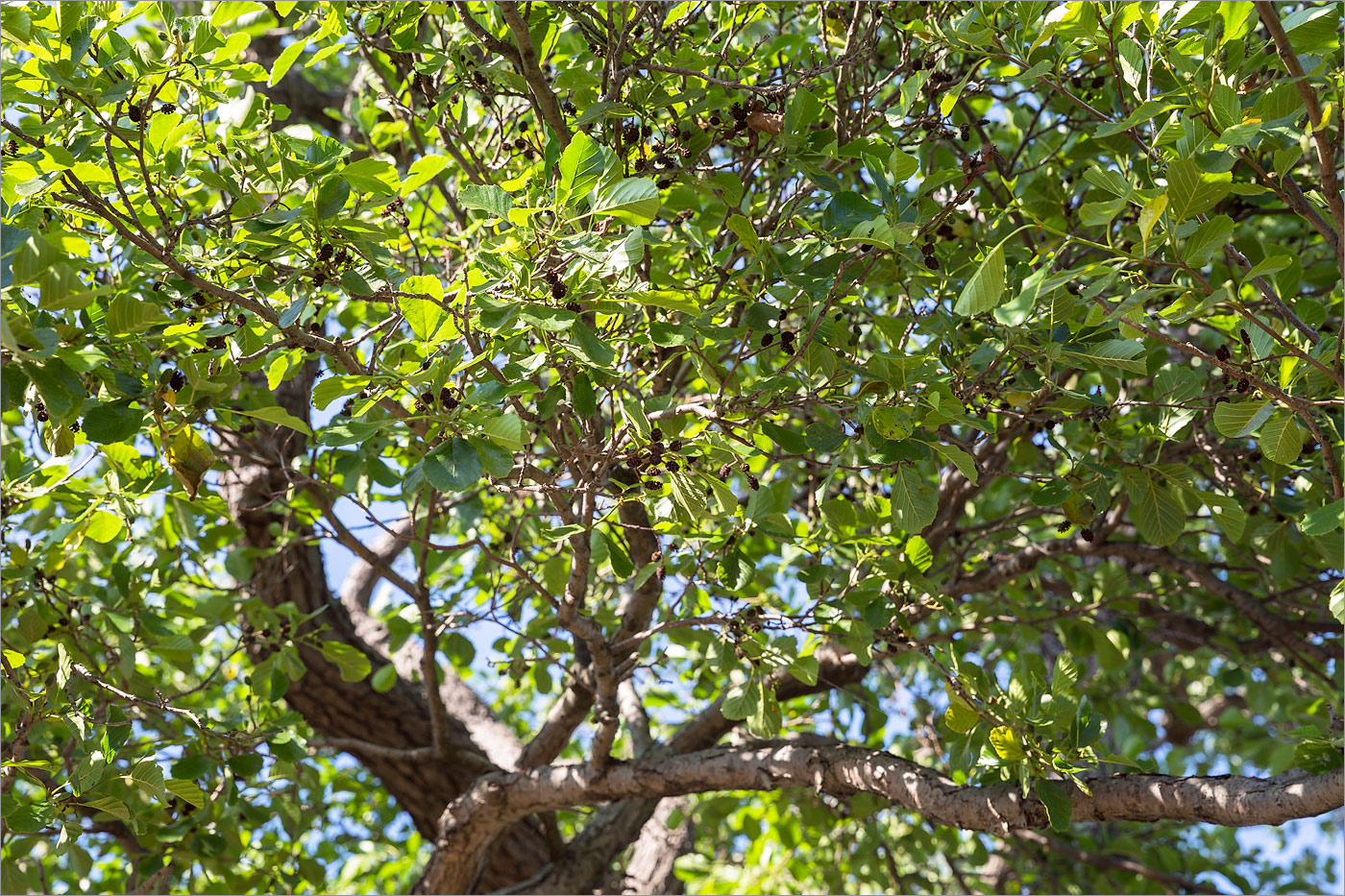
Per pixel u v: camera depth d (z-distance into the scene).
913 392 2.44
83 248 2.51
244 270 2.33
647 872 5.41
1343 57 2.78
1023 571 4.08
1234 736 7.16
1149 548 4.18
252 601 3.63
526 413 2.52
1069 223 3.29
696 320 2.38
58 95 2.21
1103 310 2.21
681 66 2.90
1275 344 2.35
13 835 2.85
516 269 2.09
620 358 2.82
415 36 2.90
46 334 1.78
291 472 3.50
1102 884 5.25
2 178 2.19
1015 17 2.64
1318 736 2.74
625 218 1.97
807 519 4.36
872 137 2.82
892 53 3.69
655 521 3.10
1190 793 2.59
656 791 3.66
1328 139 2.09
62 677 2.82
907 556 3.01
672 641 3.71
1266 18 1.99
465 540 4.03
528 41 2.39
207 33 2.28
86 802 2.71
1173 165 1.95
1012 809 2.80
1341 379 2.11
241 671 5.30
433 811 4.75
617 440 2.54
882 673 6.10
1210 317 2.94
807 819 4.41
